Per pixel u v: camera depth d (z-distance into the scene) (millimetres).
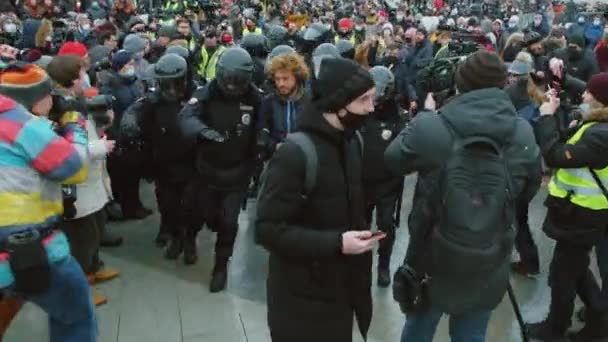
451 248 2734
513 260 5375
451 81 3350
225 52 4543
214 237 5898
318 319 2576
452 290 2846
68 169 2787
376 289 4891
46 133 2750
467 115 2711
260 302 4656
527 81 6211
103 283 4891
